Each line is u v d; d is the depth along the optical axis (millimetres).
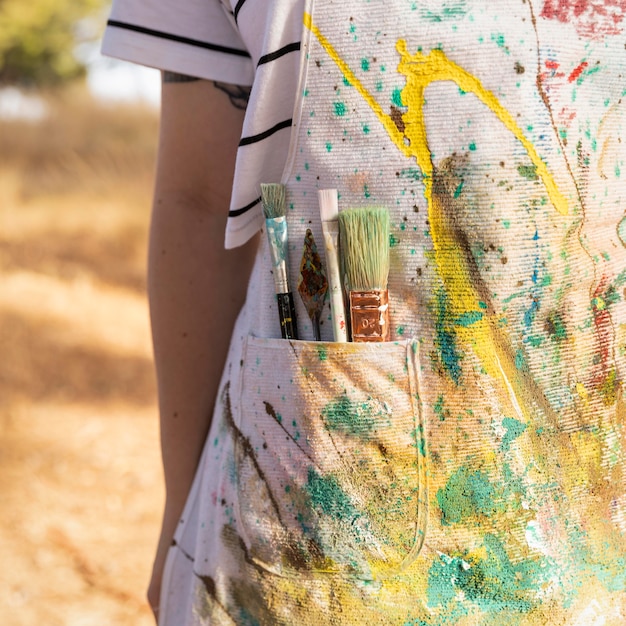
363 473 914
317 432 918
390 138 882
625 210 909
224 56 1051
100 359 4820
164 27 1052
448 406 903
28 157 9055
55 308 5637
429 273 895
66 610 2631
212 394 1173
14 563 2865
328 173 910
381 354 898
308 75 891
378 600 924
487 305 890
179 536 1108
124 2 1060
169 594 1106
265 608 959
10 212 7605
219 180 1111
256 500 957
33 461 3586
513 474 903
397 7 863
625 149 901
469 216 878
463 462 904
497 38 854
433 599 918
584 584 929
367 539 918
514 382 900
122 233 7281
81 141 9508
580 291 904
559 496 917
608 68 874
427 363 906
